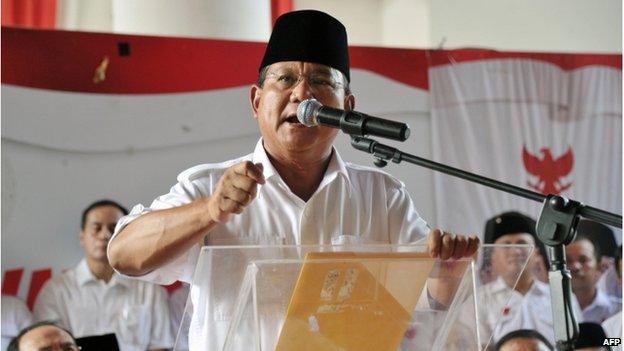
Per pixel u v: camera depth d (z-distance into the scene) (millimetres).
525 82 8227
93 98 7273
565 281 3277
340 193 4266
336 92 4121
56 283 7105
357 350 3100
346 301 3045
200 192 4098
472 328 3279
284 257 3068
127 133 7316
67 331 6969
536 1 10094
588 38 10094
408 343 3236
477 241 3320
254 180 3225
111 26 8992
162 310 7352
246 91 7590
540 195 3379
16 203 7031
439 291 3271
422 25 10008
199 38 7535
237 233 4094
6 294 6969
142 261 3596
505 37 10039
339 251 3076
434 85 8047
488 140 8086
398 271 3119
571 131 8273
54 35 7234
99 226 7168
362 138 3656
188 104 7469
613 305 8016
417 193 7867
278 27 4160
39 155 7121
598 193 8258
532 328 7723
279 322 2971
